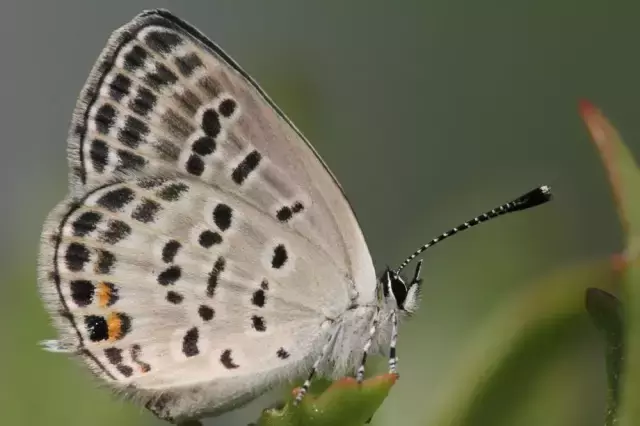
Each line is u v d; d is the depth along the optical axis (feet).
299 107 0.51
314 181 0.51
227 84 0.50
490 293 0.50
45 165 0.56
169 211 0.51
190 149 0.50
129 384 0.50
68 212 0.50
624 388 0.47
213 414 0.51
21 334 0.50
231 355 0.51
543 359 0.48
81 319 0.50
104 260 0.51
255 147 0.50
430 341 0.50
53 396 0.50
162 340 0.51
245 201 0.51
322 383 0.51
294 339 0.51
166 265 0.51
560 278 0.48
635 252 0.47
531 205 0.51
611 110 0.55
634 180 0.47
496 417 0.48
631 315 0.47
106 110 0.50
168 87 0.50
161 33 0.50
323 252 0.51
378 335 0.51
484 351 0.48
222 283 0.51
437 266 0.50
